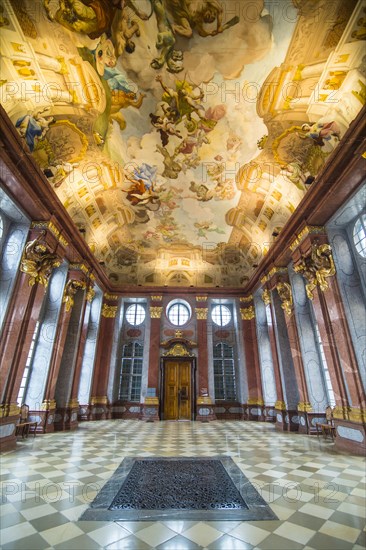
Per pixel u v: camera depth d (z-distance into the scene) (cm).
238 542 308
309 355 1126
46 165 920
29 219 943
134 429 1196
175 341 1711
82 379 1510
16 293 870
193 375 1667
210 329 1769
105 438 960
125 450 766
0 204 871
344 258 939
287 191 1102
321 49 689
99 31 689
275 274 1317
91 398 1503
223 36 724
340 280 913
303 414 1101
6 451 747
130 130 998
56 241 1023
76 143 957
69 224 1087
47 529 334
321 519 361
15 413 823
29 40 654
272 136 955
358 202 868
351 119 764
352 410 806
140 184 1258
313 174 955
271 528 338
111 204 1345
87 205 1236
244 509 388
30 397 1077
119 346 1761
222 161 1122
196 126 987
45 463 626
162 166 1163
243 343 1722
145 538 316
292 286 1241
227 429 1212
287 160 1002
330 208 918
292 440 935
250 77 815
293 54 721
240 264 1820
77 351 1288
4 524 346
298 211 1009
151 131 1007
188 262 1856
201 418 1555
